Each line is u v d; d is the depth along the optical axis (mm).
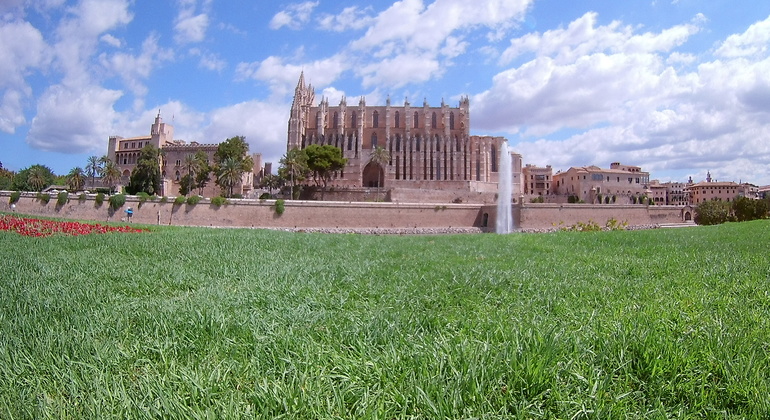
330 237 26547
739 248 16391
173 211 57938
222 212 59594
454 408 3645
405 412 3664
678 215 88688
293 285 9492
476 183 112500
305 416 3650
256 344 5281
